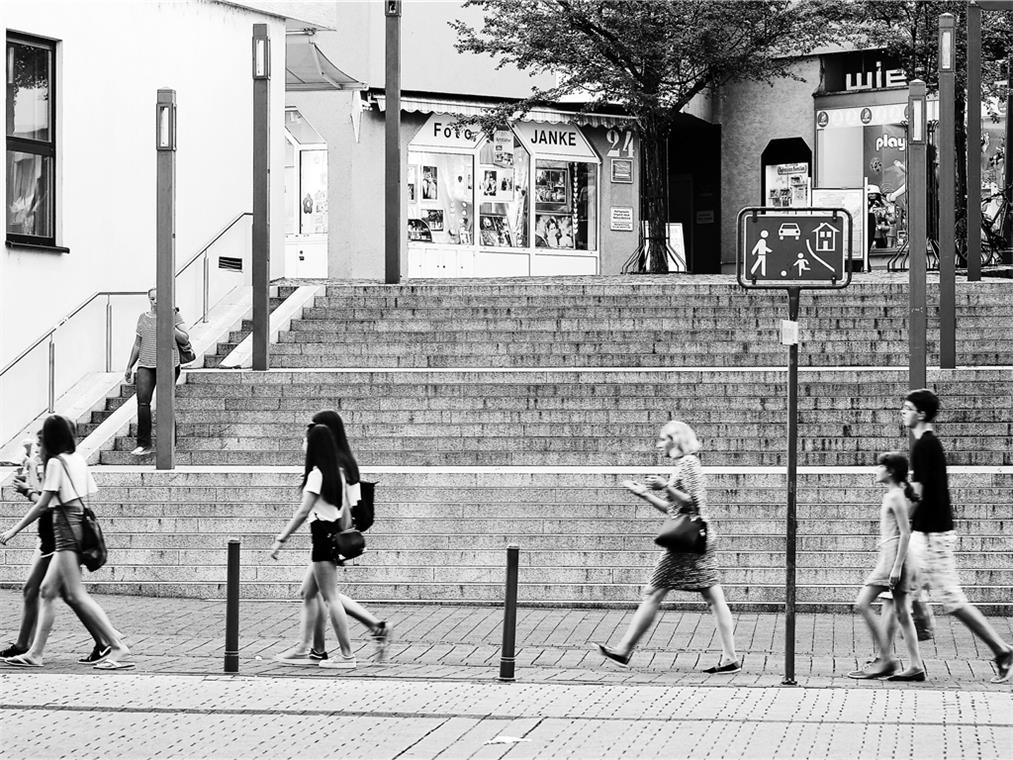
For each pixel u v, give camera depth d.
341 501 13.73
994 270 31.20
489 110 37.47
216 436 22.58
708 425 22.02
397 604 17.59
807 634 15.87
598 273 42.50
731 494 19.22
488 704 12.12
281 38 30.31
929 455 13.48
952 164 23.08
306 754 10.32
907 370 23.11
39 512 13.62
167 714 11.64
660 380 23.19
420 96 39.34
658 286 26.61
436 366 24.77
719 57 35.81
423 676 13.38
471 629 16.00
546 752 10.36
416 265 39.75
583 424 22.16
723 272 45.38
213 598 17.92
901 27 36.34
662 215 36.47
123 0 26.17
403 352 24.88
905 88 41.91
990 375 22.94
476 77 41.31
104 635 13.68
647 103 35.72
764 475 19.27
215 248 28.33
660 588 13.85
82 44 25.19
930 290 25.61
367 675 13.42
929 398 13.58
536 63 37.50
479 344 25.23
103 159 25.58
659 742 10.70
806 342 24.72
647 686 12.98
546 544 18.50
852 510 18.84
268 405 23.02
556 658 14.44
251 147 29.55
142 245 26.39
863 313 25.44
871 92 42.44
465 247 40.44
